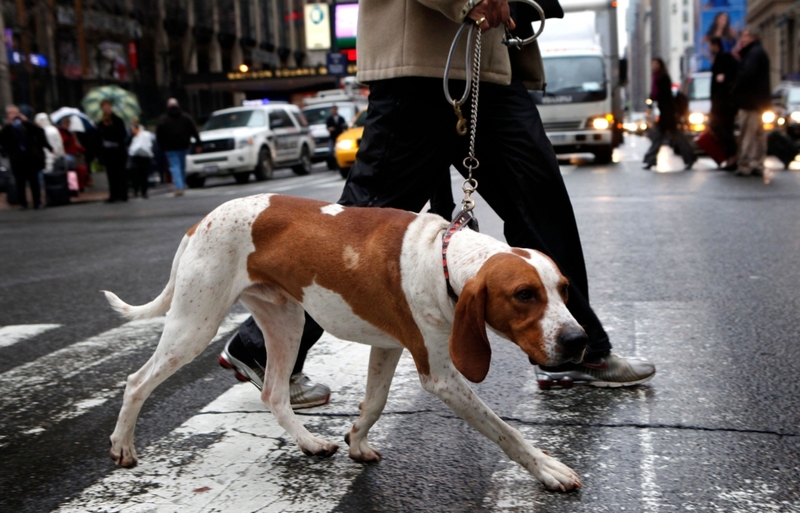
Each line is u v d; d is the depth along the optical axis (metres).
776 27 52.78
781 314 4.75
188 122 17.83
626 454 2.95
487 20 3.09
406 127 3.32
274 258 2.92
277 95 38.91
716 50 14.76
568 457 2.94
